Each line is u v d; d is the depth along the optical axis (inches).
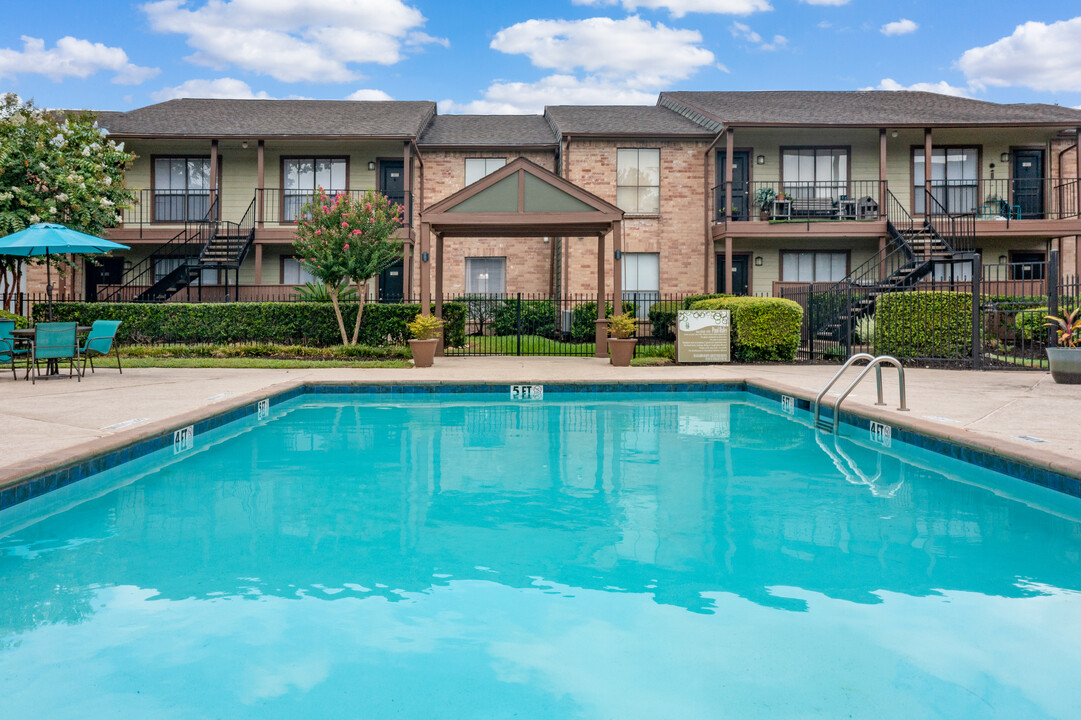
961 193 810.8
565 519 159.9
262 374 432.5
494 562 131.9
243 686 85.6
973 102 890.1
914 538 146.7
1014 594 116.4
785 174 811.4
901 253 788.0
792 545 141.8
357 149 821.9
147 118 807.7
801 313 528.7
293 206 821.2
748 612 108.7
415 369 474.6
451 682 86.9
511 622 104.8
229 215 813.9
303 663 91.6
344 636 99.8
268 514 163.9
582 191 549.6
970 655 94.2
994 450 196.4
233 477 202.4
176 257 786.2
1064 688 85.4
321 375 425.4
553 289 837.2
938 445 222.4
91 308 610.9
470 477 202.7
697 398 386.3
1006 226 748.6
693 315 513.0
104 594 115.5
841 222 742.5
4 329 395.5
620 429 286.4
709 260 801.6
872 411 271.0
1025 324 565.0
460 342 625.6
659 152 803.4
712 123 781.9
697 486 192.2
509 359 567.5
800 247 818.2
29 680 86.7
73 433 215.9
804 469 213.5
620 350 502.6
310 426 292.8
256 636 99.8
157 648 95.8
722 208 806.5
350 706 81.1
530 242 836.6
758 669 90.1
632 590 118.0
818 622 105.1
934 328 507.2
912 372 453.7
